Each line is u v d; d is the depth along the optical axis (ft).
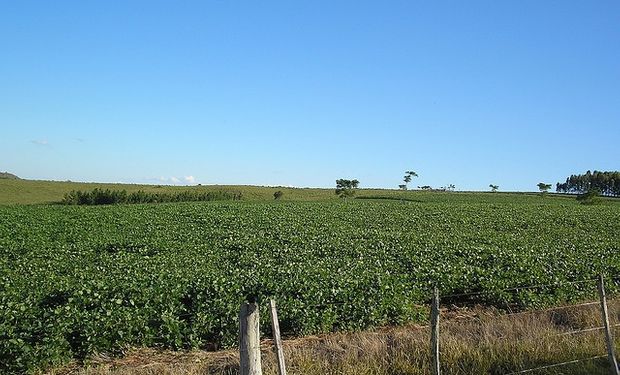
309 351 32.24
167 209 196.03
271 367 29.25
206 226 135.54
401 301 45.98
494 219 169.37
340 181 434.30
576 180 606.96
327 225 139.44
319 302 44.78
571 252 82.17
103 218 157.38
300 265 66.23
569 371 28.66
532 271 60.29
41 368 34.55
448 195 402.93
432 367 27.96
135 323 38.65
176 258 78.28
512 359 30.07
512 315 42.27
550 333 33.91
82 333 37.11
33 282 55.21
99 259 79.36
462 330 37.40
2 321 38.32
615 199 393.91
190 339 38.58
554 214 192.24
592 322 38.17
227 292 48.01
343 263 69.00
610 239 116.26
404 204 248.52
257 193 391.45
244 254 82.38
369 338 36.19
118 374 31.24
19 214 168.45
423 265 67.05
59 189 375.86
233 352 37.65
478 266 67.87
